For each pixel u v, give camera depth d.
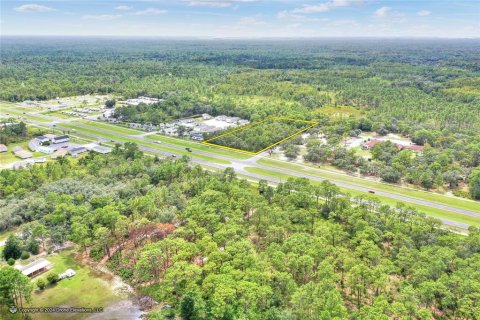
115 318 79.12
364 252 91.50
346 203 119.94
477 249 94.75
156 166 154.62
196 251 90.94
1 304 78.88
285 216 109.19
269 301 76.62
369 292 84.94
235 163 176.25
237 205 116.19
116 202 119.19
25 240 102.44
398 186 152.00
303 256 85.56
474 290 75.12
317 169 170.38
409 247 96.31
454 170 155.62
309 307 73.12
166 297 84.06
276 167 172.00
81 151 189.00
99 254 100.81
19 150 187.62
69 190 129.00
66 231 106.62
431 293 75.81
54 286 89.06
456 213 127.44
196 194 132.25
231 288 76.12
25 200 120.88
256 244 104.88
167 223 110.56
